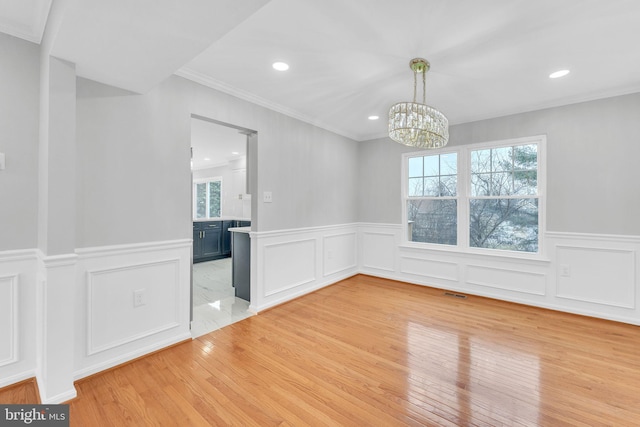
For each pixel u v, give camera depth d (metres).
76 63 1.80
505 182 3.65
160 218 2.41
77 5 1.27
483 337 2.63
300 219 3.78
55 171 1.71
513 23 1.86
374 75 2.61
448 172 4.11
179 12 1.34
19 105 1.87
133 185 2.24
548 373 2.07
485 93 3.02
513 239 3.62
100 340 2.08
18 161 1.87
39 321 1.84
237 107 2.97
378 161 4.73
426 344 2.50
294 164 3.68
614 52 2.21
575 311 3.18
